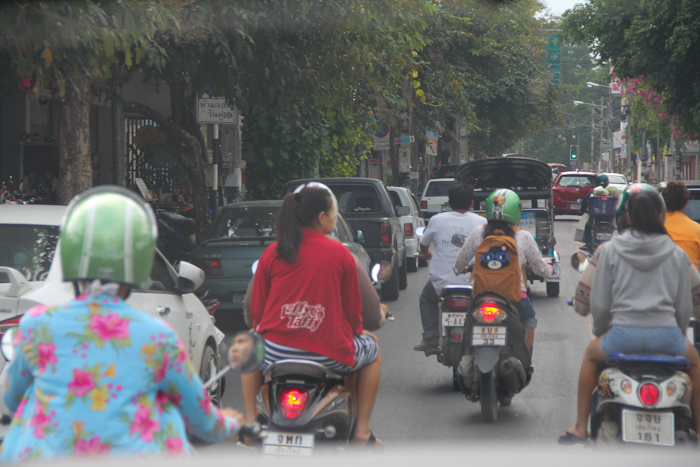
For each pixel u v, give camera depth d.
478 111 82.88
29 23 15.75
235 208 23.03
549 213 28.69
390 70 28.00
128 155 43.97
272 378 8.87
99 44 17.05
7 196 24.30
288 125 38.00
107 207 5.19
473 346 12.98
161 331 5.17
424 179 90.88
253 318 9.23
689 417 9.14
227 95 26.61
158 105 46.00
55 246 11.37
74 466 4.93
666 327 9.19
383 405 14.70
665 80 50.31
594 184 71.19
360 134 47.56
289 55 25.28
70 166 20.67
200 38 22.36
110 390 5.01
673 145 105.12
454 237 14.70
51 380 5.05
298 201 8.97
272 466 8.45
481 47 72.81
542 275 13.49
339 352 8.79
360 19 23.95
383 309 10.18
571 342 20.81
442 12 40.97
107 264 5.12
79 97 20.45
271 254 8.97
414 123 69.12
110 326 5.09
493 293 13.02
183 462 5.18
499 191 13.39
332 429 8.54
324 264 8.80
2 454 5.13
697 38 47.09
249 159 39.09
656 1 49.28
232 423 5.64
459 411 14.26
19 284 10.03
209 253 21.38
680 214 13.04
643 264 9.22
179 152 33.09
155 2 18.78
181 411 5.34
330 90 28.39
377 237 27.89
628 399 8.92
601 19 53.16
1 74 19.08
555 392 15.66
